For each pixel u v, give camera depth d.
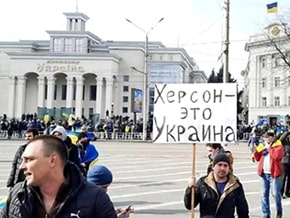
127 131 54.00
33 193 2.88
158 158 27.11
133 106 67.88
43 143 2.87
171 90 6.53
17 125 52.06
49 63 86.06
